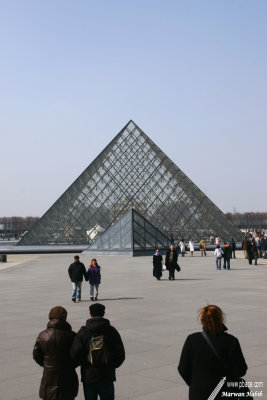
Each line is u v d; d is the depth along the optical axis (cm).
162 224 11062
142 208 11300
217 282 3762
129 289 3391
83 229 11056
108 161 11900
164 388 1222
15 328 2044
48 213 11075
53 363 898
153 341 1731
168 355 1535
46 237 10869
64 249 9456
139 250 7688
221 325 778
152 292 3192
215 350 754
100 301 2814
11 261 7044
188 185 11412
